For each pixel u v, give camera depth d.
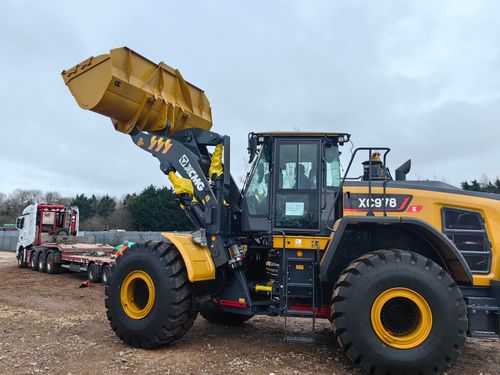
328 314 5.31
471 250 5.23
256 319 7.53
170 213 47.69
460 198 5.35
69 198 74.94
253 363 4.89
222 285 5.86
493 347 5.99
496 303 4.86
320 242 5.30
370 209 5.36
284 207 5.62
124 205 57.59
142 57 6.23
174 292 5.31
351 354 4.59
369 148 5.36
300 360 5.06
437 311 4.51
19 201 74.12
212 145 6.23
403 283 4.58
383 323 4.64
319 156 5.65
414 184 5.56
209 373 4.52
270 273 5.92
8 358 4.82
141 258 5.50
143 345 5.36
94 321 6.91
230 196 6.23
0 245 42.12
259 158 5.91
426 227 4.88
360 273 4.67
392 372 4.49
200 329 6.61
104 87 5.77
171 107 6.39
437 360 4.45
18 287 11.83
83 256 13.91
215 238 5.76
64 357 4.91
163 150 6.23
